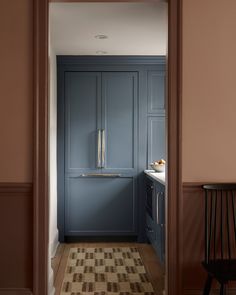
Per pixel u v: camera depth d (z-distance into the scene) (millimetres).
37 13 2965
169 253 3018
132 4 3320
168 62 3014
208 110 3012
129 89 5207
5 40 2980
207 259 2879
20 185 2988
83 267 4066
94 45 4645
